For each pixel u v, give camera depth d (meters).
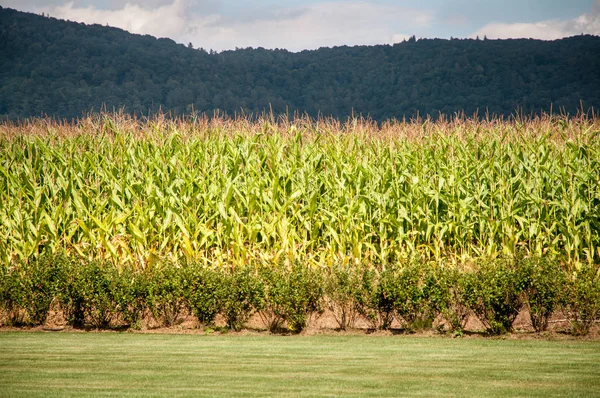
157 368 14.18
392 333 18.50
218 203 23.67
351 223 23.81
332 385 12.65
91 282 19.45
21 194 25.19
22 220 23.86
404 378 13.16
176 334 18.58
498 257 22.41
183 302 19.55
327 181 25.00
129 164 26.47
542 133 26.11
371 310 19.22
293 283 18.69
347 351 15.98
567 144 24.91
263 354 15.68
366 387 12.48
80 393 12.20
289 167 25.86
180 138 27.20
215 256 23.44
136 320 19.52
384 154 26.09
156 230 24.30
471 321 19.44
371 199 24.27
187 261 21.91
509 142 26.52
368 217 24.75
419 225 24.11
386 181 25.05
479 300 18.09
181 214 24.08
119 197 25.78
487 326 18.77
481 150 26.58
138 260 23.11
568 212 23.16
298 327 18.97
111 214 23.62
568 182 24.22
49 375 13.56
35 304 19.73
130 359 15.13
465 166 25.56
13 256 23.14
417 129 28.11
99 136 28.30
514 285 17.72
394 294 18.47
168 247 23.75
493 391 12.15
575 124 26.50
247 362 14.77
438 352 15.73
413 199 24.59
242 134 27.42
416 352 15.78
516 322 19.16
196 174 25.64
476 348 16.19
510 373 13.49
